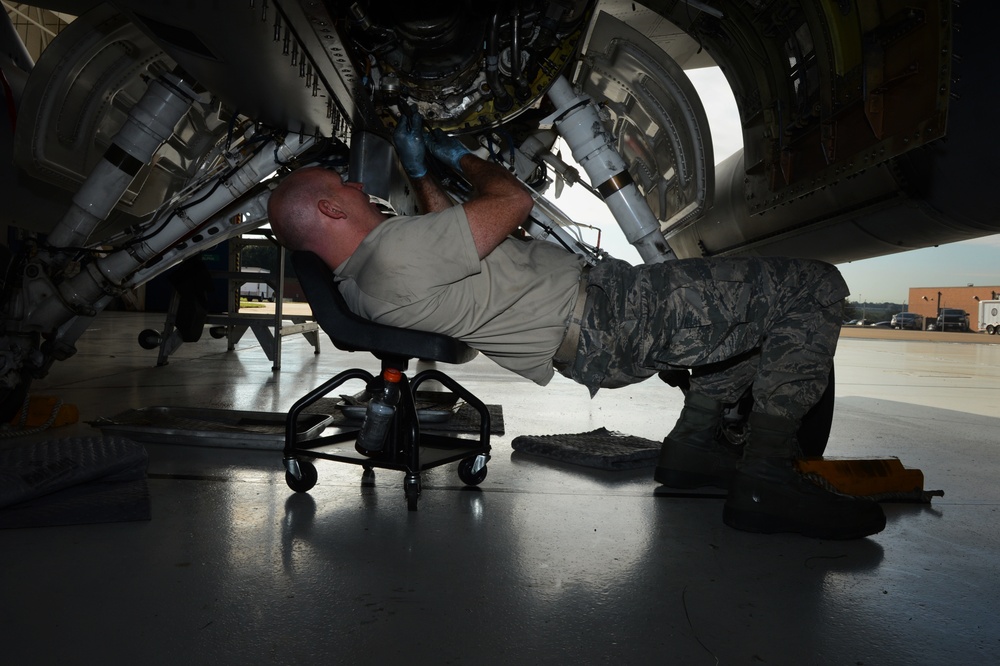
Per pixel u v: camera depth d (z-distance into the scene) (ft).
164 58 9.93
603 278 5.63
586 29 8.06
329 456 5.76
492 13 7.58
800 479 5.29
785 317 5.55
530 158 9.92
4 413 8.20
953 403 14.49
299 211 5.28
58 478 5.35
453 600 3.93
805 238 10.54
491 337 5.46
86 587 3.95
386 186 9.11
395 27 7.70
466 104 8.51
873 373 21.58
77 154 10.19
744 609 3.93
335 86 7.51
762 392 5.51
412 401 5.64
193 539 4.80
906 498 6.26
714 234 12.64
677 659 3.33
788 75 9.06
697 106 9.03
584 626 3.66
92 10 8.42
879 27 6.88
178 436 7.61
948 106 6.27
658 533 5.29
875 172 8.32
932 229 8.63
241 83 7.78
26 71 12.41
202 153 12.48
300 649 3.31
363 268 5.20
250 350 21.39
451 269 5.08
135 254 9.13
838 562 4.78
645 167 11.60
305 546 4.73
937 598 4.19
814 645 3.52
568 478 6.93
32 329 8.32
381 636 3.47
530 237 9.27
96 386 12.35
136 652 3.23
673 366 5.71
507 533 5.15
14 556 4.40
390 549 4.72
